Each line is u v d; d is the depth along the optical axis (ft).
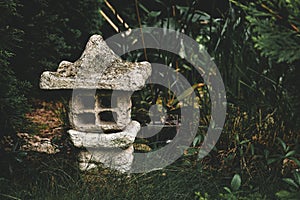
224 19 20.34
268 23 11.00
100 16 25.59
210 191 15.03
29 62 21.79
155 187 14.92
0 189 14.60
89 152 15.55
